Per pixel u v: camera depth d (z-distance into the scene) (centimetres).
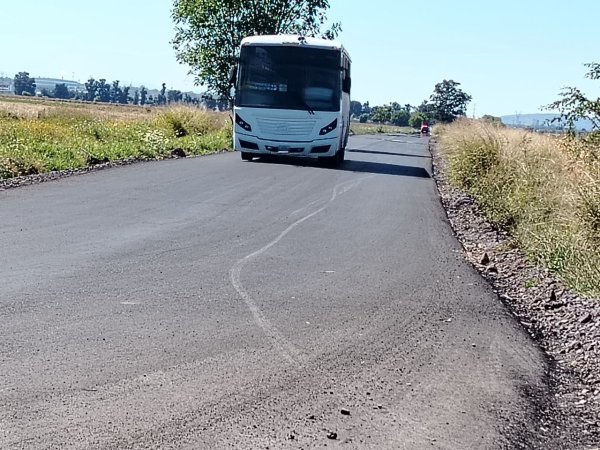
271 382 539
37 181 1555
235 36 3675
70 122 3403
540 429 498
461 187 2039
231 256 951
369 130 8481
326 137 2247
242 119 2261
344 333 671
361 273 913
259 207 1374
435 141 6050
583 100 1512
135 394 498
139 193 1451
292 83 2244
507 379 589
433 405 523
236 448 431
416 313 756
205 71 3681
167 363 560
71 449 416
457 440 468
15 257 859
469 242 1263
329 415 490
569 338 721
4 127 2517
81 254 899
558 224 1159
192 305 719
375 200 1599
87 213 1188
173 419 464
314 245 1066
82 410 468
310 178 1931
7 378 510
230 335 638
